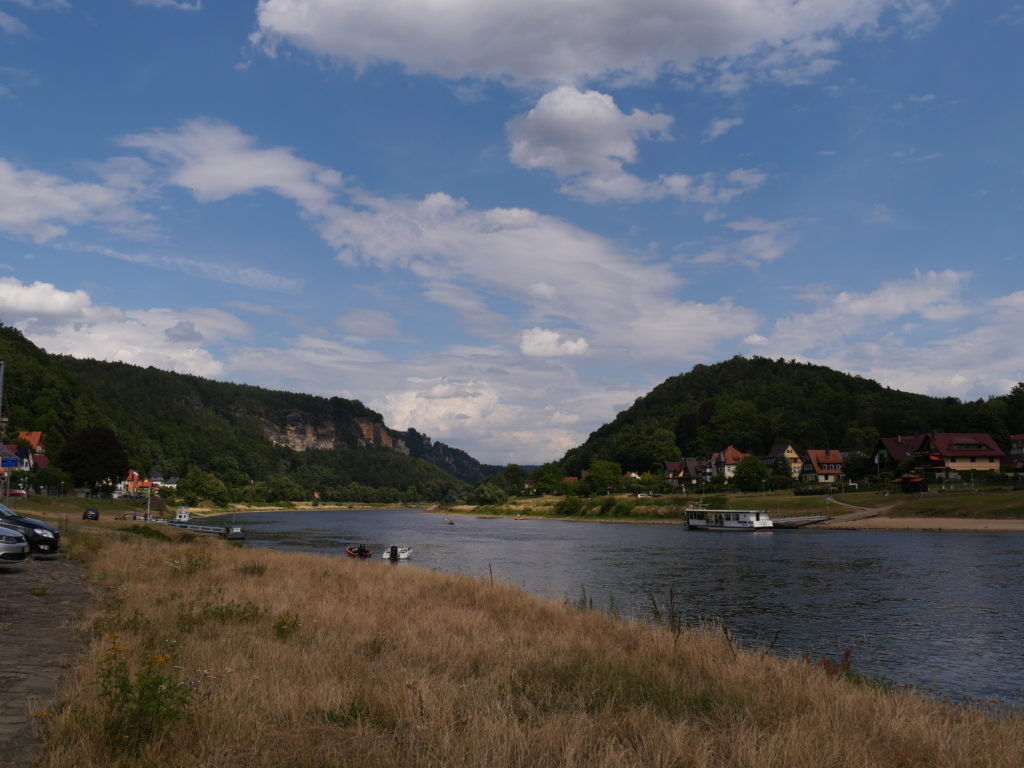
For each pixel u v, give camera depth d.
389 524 130.75
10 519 24.47
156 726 6.75
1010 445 129.75
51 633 11.73
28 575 19.62
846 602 31.39
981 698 16.25
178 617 13.20
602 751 6.88
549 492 195.00
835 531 80.62
